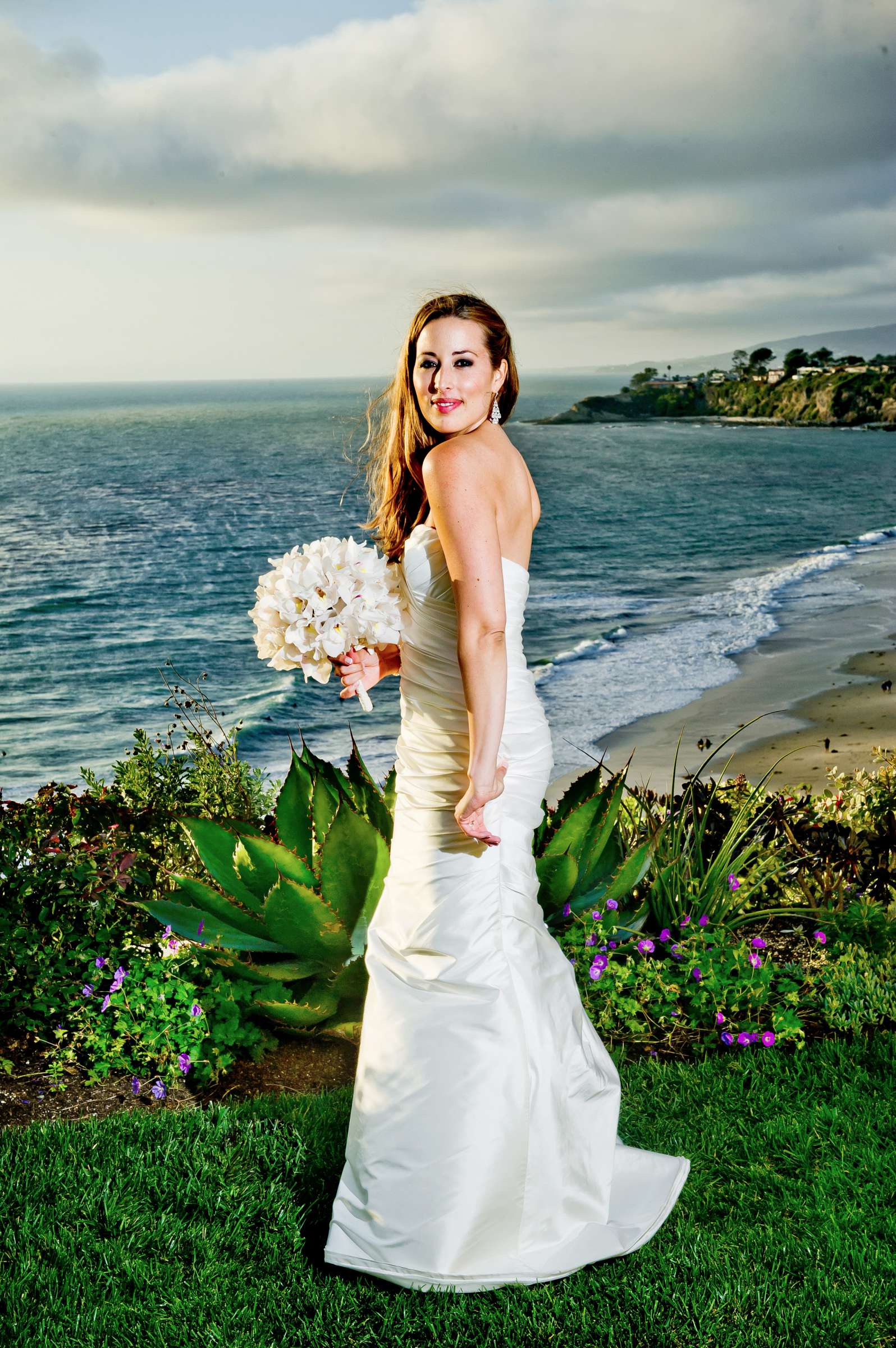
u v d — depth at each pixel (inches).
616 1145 109.9
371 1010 96.3
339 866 131.3
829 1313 88.4
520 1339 86.6
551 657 823.1
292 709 734.5
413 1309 90.0
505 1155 90.7
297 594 94.1
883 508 2191.2
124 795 204.8
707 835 191.6
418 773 96.2
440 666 93.6
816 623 910.4
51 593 1310.3
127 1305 90.7
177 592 1312.7
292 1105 123.0
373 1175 92.6
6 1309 89.7
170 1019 133.2
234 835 147.2
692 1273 94.0
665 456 3816.4
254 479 2822.3
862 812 212.7
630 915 167.5
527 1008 93.4
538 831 162.6
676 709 628.7
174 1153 111.5
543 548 1665.8
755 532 1814.7
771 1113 121.6
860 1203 104.0
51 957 142.1
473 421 94.7
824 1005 145.1
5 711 788.6
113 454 3705.7
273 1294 92.4
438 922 93.8
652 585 1264.8
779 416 6373.0
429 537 92.9
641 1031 141.9
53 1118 124.4
